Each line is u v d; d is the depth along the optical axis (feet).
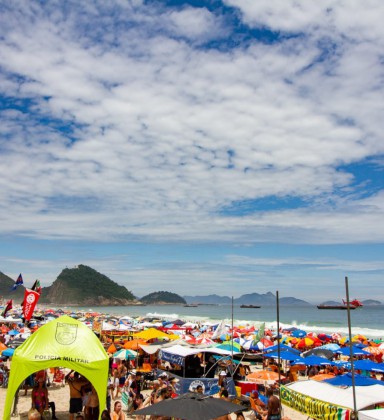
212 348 61.87
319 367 77.97
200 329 134.00
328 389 31.27
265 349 72.84
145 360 75.31
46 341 34.45
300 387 32.42
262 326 61.52
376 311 631.56
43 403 39.32
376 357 78.43
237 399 50.01
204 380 53.36
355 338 100.32
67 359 33.63
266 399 49.52
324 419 28.68
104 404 33.55
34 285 94.43
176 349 58.44
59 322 35.81
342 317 448.65
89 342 35.24
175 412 22.80
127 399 47.67
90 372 33.86
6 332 112.78
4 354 57.00
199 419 21.97
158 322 162.50
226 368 61.93
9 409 32.40
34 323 143.13
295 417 48.75
